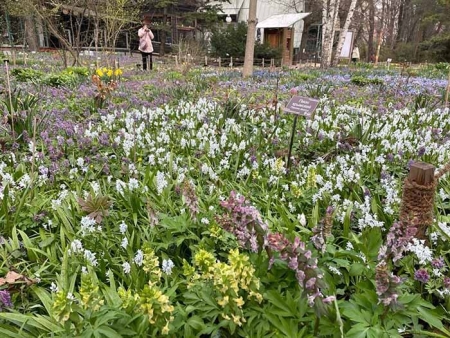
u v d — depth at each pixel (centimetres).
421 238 280
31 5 1503
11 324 229
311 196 365
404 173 441
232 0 4059
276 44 3372
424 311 218
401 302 216
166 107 681
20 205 321
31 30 2502
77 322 192
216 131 558
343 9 3431
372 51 4316
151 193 358
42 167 392
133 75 1516
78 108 750
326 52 2331
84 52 2166
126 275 261
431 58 3581
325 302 196
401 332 220
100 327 195
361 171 423
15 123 539
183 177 378
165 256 279
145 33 1869
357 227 330
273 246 203
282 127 611
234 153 480
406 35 4997
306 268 195
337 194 352
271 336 210
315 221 315
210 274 209
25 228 315
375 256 255
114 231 313
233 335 215
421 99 835
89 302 196
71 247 275
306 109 424
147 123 605
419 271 232
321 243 245
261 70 2016
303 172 424
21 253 287
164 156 479
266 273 233
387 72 2025
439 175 283
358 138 534
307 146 527
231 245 279
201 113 650
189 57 1858
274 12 4034
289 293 221
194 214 288
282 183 404
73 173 412
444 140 554
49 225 318
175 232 289
